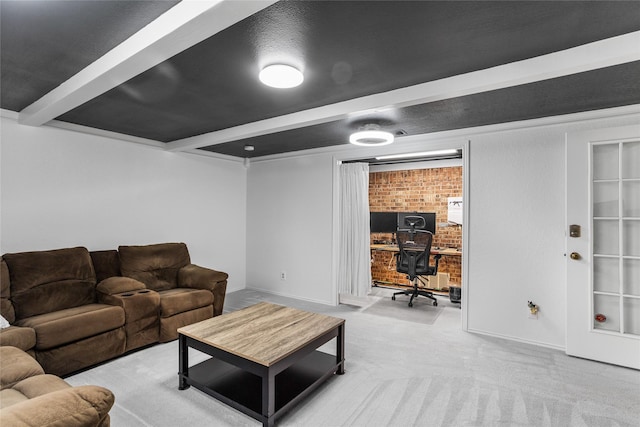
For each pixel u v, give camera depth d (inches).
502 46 69.9
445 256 215.6
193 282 146.5
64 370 93.9
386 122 127.2
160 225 165.6
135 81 88.9
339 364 98.7
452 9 56.9
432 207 219.9
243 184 212.5
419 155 192.4
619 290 106.7
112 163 145.8
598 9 56.7
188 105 108.4
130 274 136.5
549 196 121.0
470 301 136.2
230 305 171.9
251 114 118.1
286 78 81.9
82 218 135.9
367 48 70.8
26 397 58.3
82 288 117.3
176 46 62.2
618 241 107.9
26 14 58.0
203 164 187.0
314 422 76.2
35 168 122.3
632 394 87.8
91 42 68.4
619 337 104.6
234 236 205.9
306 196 186.5
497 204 130.4
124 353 112.4
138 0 54.4
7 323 88.7
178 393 88.4
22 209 119.4
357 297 186.9
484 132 132.2
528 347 120.1
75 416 40.2
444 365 105.0
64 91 89.1
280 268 196.9
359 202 178.2
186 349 90.5
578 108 110.1
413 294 185.5
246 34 65.0
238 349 78.7
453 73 83.4
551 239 120.5
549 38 66.6
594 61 68.2
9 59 76.1
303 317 102.7
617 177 107.9
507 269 128.4
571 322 112.0
